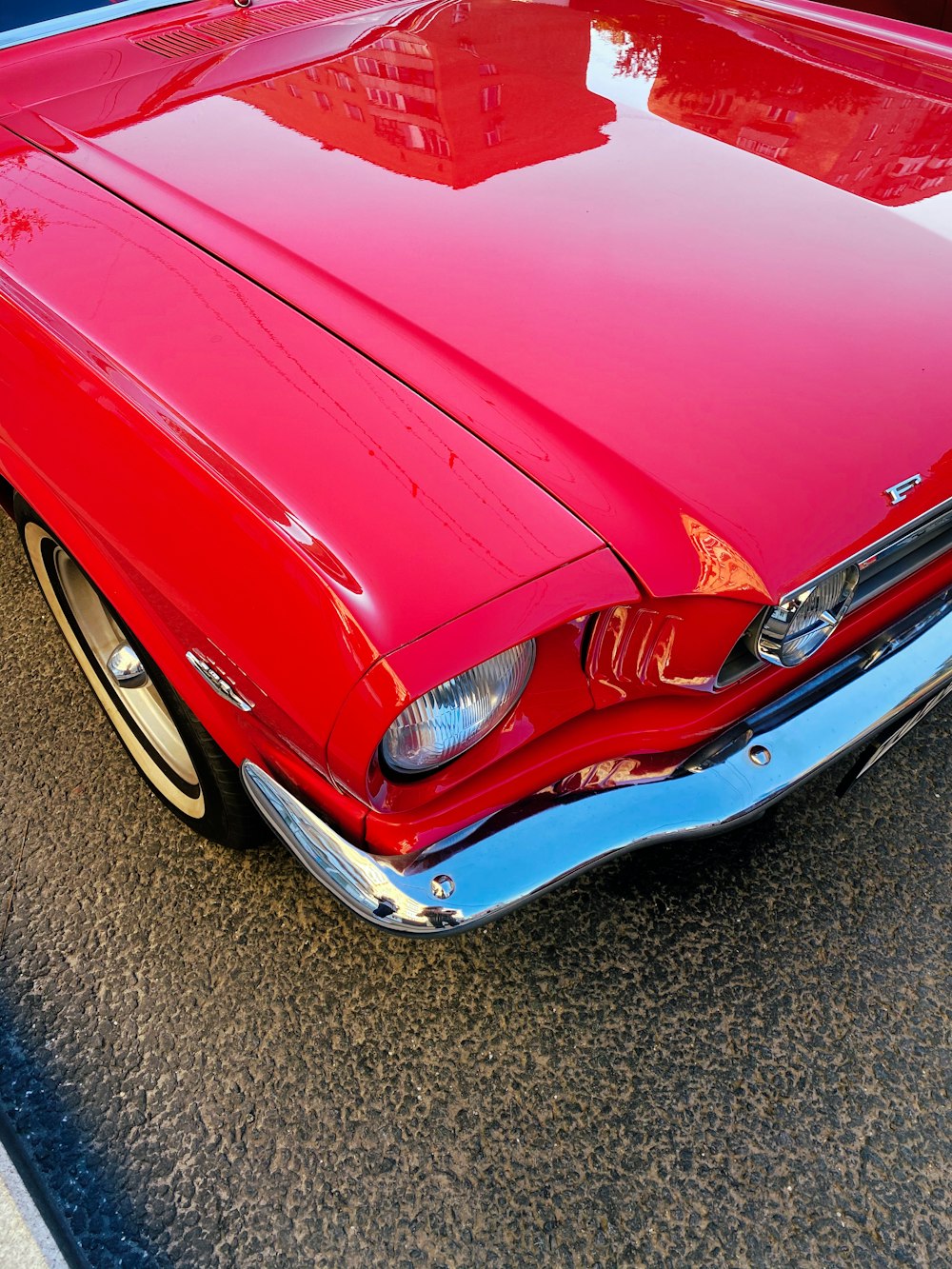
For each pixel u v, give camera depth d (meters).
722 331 1.27
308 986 1.53
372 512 1.04
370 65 1.83
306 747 1.07
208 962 1.57
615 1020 1.50
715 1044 1.47
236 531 1.07
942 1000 1.52
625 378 1.20
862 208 1.51
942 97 1.81
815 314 1.31
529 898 1.13
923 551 1.33
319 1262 1.26
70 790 1.82
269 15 2.04
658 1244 1.27
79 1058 1.46
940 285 1.38
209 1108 1.40
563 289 1.31
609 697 1.19
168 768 1.65
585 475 1.10
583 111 1.70
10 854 1.72
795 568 1.10
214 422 1.14
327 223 1.42
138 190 1.52
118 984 1.54
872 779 1.82
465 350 1.22
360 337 1.24
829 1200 1.31
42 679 2.01
